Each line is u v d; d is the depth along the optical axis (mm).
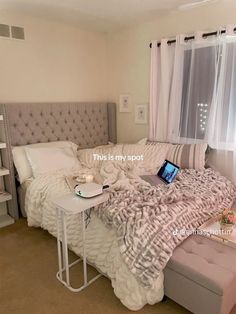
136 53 3363
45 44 3082
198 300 1445
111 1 2514
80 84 3523
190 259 1522
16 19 2809
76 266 2057
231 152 2678
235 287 1443
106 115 3789
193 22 2742
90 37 3518
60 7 2650
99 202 1743
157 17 2994
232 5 2441
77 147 3359
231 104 2553
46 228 2357
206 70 2695
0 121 2668
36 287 1827
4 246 2355
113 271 1694
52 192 2260
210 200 2064
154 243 1530
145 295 1560
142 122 3475
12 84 2893
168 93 3023
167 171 2504
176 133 3018
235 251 1617
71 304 1666
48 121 3158
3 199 2730
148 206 1713
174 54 2881
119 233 1627
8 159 2730
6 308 1646
